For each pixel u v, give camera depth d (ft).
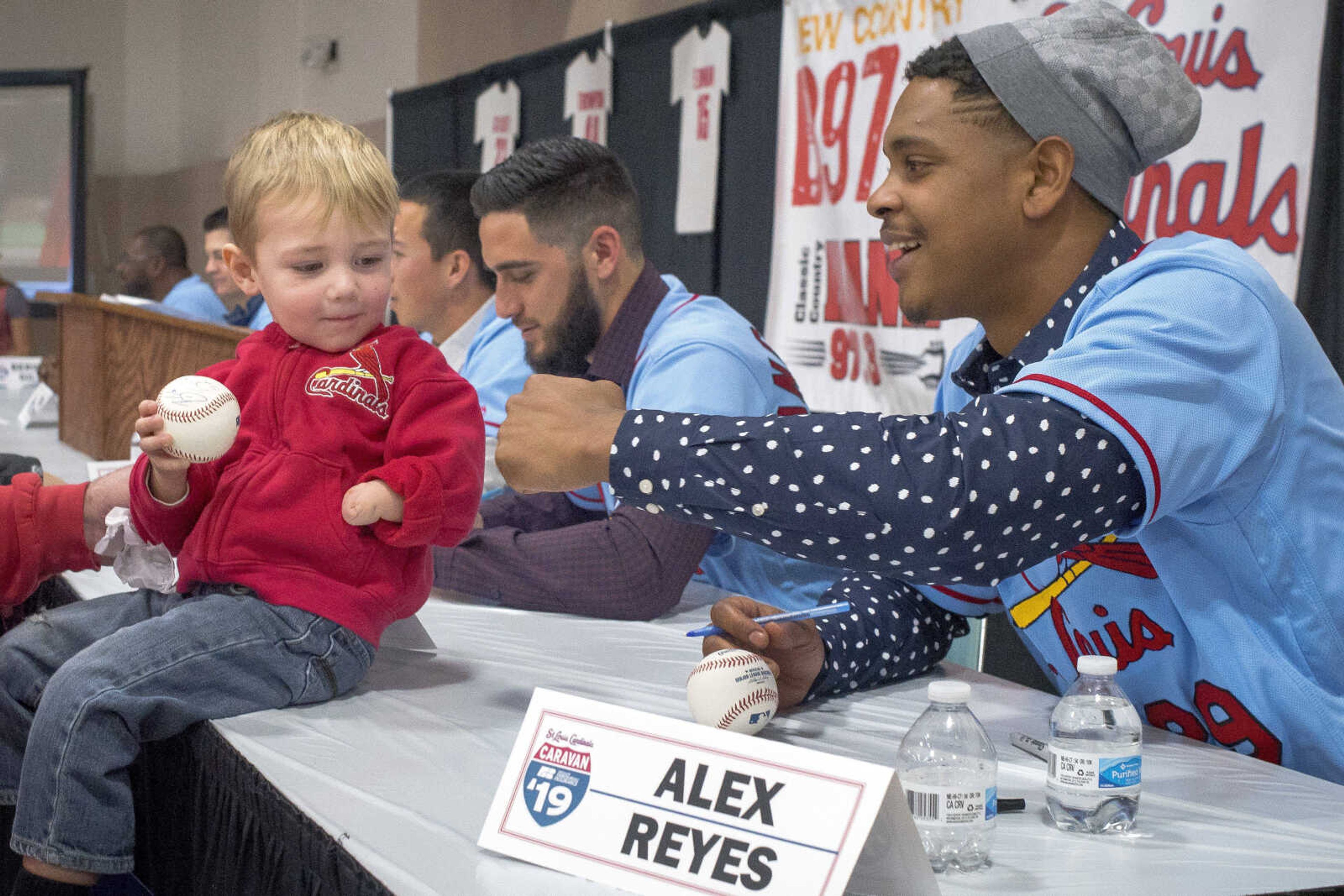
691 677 3.79
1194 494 3.59
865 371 12.33
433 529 4.08
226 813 3.64
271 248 4.12
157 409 3.90
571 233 6.60
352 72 25.64
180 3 31.30
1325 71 8.15
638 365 6.51
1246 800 3.41
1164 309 3.61
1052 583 4.40
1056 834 3.12
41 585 5.76
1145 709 4.30
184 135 31.53
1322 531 3.84
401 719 3.93
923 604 4.77
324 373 4.20
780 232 13.39
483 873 2.80
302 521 4.10
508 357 8.43
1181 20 8.96
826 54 12.67
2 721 4.04
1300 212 8.31
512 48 22.16
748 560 6.64
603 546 5.55
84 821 3.59
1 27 31.17
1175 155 9.09
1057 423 3.33
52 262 30.35
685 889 2.69
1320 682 3.91
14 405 14.92
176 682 3.77
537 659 4.73
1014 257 4.10
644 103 15.80
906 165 4.10
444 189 9.19
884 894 2.68
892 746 3.78
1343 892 2.80
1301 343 3.85
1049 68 3.90
